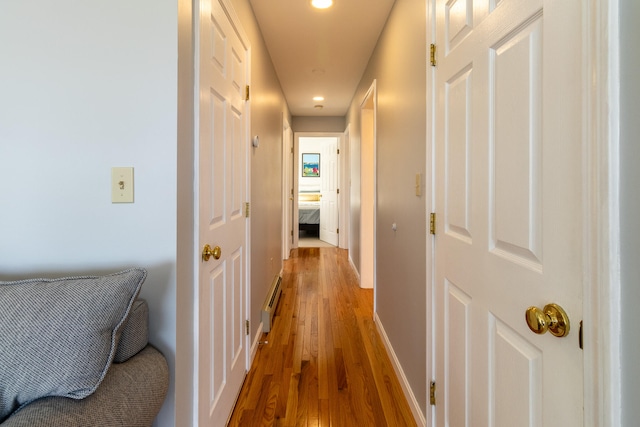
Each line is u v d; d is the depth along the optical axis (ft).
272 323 9.19
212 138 4.42
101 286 2.72
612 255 1.85
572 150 2.12
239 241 6.01
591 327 1.96
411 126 5.66
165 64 3.44
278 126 11.98
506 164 2.85
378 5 7.10
